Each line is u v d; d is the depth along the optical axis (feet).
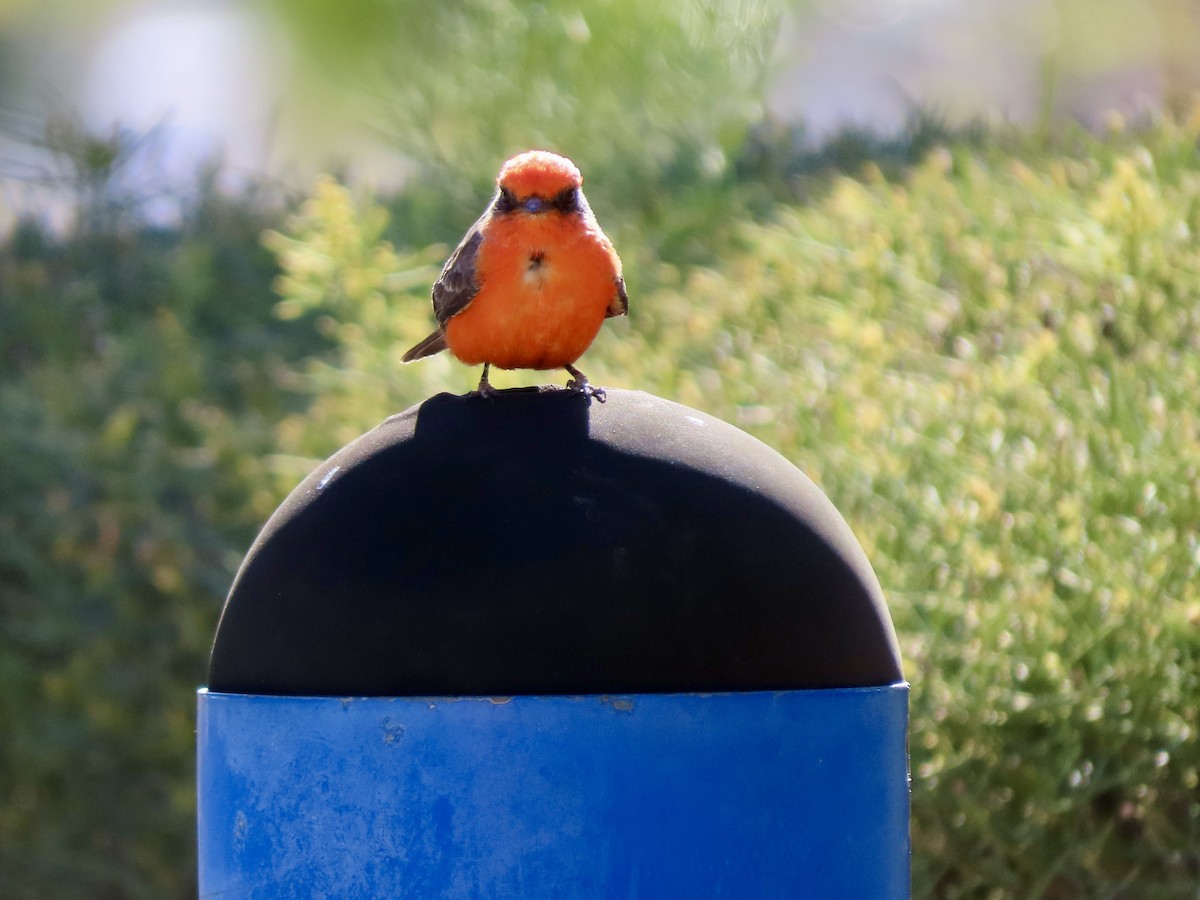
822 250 43.88
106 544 45.39
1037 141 49.19
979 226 42.39
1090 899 31.19
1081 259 38.70
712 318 42.57
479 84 58.95
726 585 17.03
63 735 44.88
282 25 74.02
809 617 17.51
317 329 54.29
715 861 16.48
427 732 16.33
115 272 59.72
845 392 36.29
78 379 51.31
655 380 39.06
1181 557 30.71
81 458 47.24
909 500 33.27
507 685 16.51
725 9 58.03
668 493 17.34
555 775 16.20
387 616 16.87
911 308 40.16
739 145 56.85
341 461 18.69
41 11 96.12
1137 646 30.22
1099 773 30.32
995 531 31.76
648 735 16.33
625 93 58.18
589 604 16.63
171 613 44.96
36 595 46.73
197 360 51.26
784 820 16.83
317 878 16.78
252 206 62.03
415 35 60.59
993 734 30.68
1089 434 32.48
